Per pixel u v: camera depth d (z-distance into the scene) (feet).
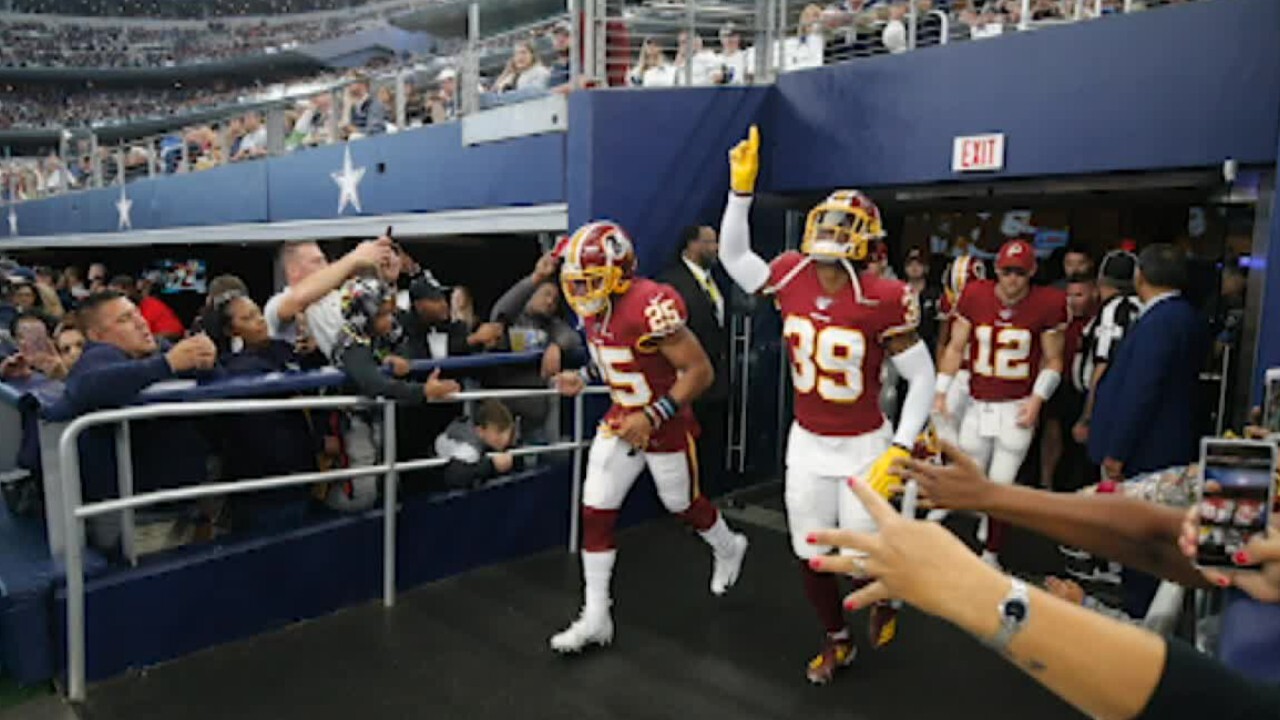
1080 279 16.84
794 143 18.94
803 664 11.41
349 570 12.65
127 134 120.78
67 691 10.05
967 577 2.87
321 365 13.33
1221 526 4.01
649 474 17.38
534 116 18.07
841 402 10.50
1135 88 14.76
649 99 17.07
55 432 10.23
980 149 16.40
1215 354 16.79
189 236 37.19
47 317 21.35
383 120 28.45
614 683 10.82
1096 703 2.76
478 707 10.18
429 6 75.72
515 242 26.14
